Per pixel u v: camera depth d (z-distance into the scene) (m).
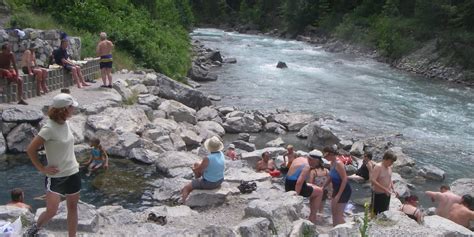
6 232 5.92
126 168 12.02
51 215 5.95
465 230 7.53
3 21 20.50
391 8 49.72
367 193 12.14
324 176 9.91
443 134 18.73
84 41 21.94
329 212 10.24
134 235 6.90
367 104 23.52
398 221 7.54
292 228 7.29
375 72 34.75
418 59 37.66
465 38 35.56
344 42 50.56
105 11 25.94
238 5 86.50
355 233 6.84
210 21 82.06
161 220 8.16
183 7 61.16
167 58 26.73
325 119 19.97
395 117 21.17
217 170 9.53
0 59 13.48
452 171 14.61
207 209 9.05
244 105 22.02
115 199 9.96
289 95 24.73
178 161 12.16
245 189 9.86
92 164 11.83
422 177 13.98
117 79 19.31
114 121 14.09
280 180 12.54
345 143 16.14
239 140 16.11
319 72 32.75
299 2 63.12
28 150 5.61
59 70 16.45
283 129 18.61
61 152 5.75
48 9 23.94
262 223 7.23
